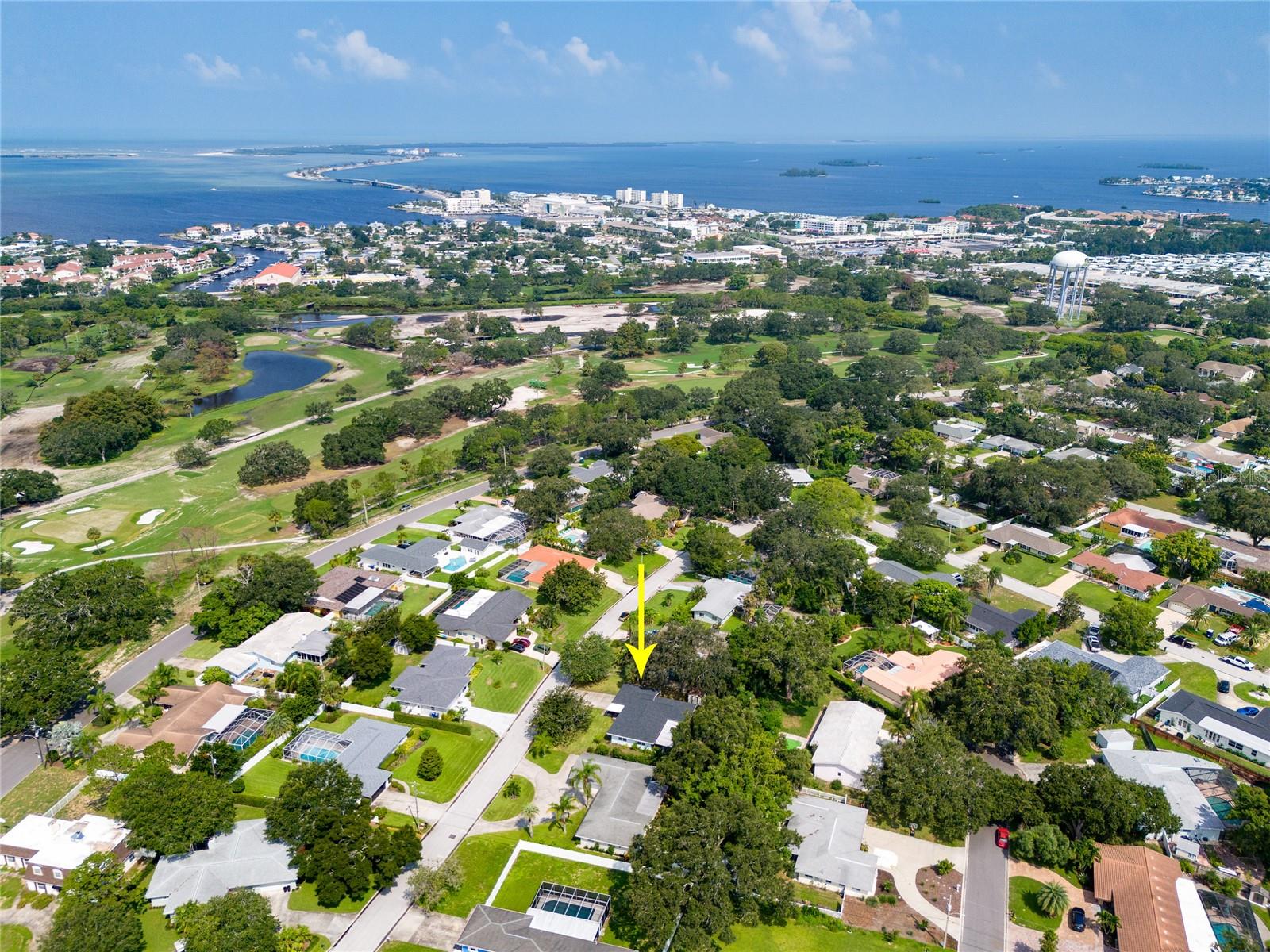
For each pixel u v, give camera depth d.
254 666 147.50
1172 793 120.56
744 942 98.25
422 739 132.50
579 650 143.75
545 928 96.62
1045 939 97.38
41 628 149.38
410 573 182.88
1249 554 191.88
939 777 114.81
